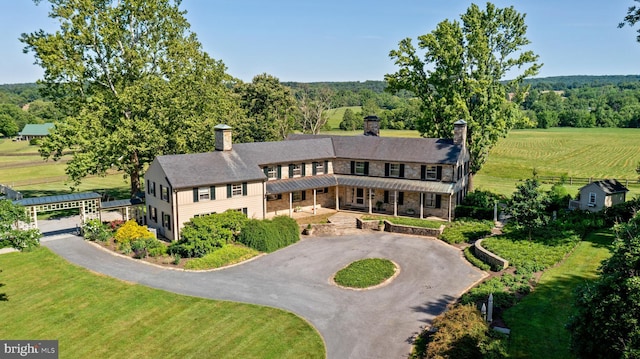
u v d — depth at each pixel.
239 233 36.66
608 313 15.19
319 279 29.91
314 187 45.19
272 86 83.69
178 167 37.91
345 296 27.20
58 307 26.31
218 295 27.48
